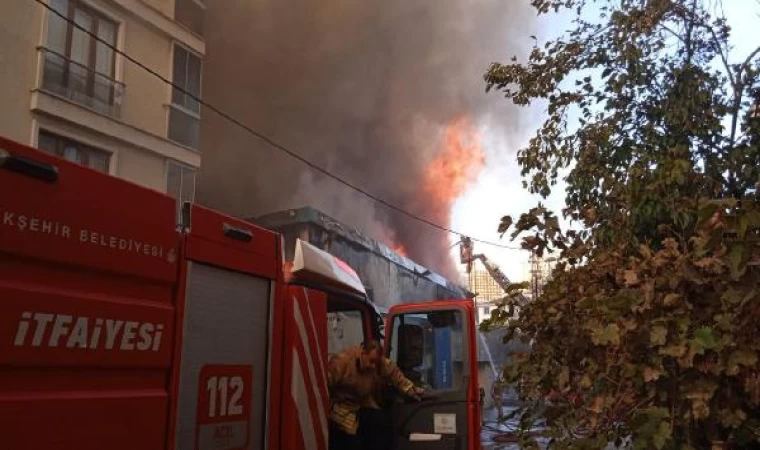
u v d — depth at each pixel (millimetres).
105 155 14359
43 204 1937
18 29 12602
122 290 2197
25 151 1899
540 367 2682
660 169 4070
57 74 13344
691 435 2168
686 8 6094
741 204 2051
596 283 2695
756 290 2010
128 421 2131
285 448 2932
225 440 2572
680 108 5734
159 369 2303
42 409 1854
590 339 2455
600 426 2328
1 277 1816
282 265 3082
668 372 2186
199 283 2533
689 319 2129
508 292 2891
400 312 4203
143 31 15641
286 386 2996
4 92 12289
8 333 1787
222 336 2621
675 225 3348
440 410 3826
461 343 3934
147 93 15617
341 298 3889
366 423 3738
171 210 2451
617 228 4086
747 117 5500
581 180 5988
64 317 1951
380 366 3695
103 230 2129
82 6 14078
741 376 2088
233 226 2762
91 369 2037
